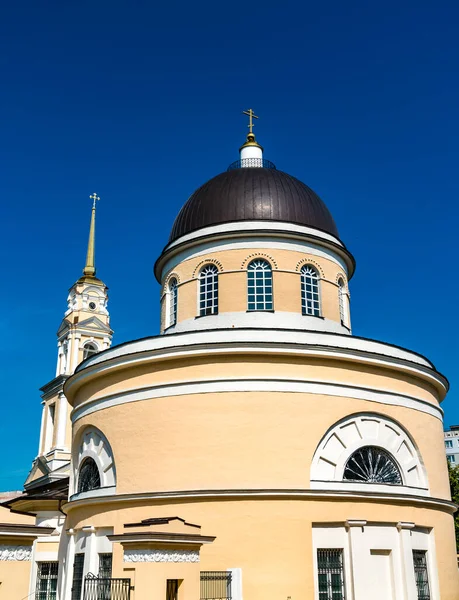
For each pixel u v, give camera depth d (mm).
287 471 19438
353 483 20031
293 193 27828
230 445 19672
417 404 22938
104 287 61156
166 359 21094
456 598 22203
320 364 20969
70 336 57188
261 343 20406
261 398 20109
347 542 19484
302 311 25719
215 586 17984
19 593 16406
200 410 20219
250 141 31453
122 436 21359
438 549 21797
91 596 16828
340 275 27734
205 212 27359
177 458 19938
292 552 18625
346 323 27609
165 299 28000
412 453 22391
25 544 16875
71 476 24391
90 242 63312
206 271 26531
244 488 19125
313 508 19219
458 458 97938
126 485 20656
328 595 18891
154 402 20953
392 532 20438
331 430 20531
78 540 22281
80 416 23875
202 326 25281
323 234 27250
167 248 28062
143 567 14453
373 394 21594
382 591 19672
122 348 22375
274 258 25828
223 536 18703
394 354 22703
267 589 18234
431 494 22234
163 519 15852
